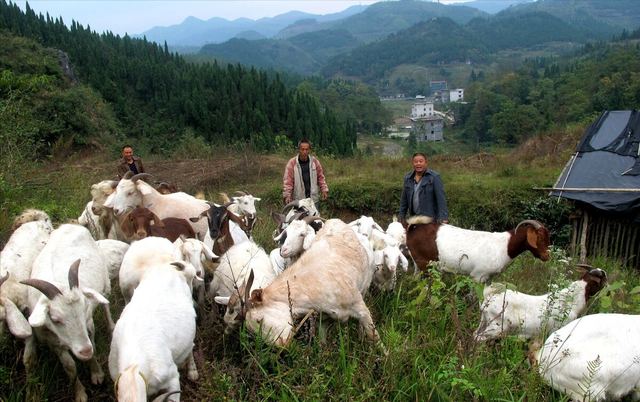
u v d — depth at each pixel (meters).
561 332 4.29
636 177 8.76
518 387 4.14
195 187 13.58
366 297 5.62
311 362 4.08
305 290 4.41
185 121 31.00
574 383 4.02
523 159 15.71
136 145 27.27
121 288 4.95
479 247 6.08
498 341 4.97
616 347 3.98
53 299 3.67
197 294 5.61
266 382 3.91
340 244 4.93
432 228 6.29
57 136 22.30
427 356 4.38
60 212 8.61
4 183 8.82
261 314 4.19
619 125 10.18
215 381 3.87
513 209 10.88
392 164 15.90
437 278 5.21
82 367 4.48
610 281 6.47
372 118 83.25
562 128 20.53
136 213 5.96
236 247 5.84
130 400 3.13
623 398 4.22
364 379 3.98
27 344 4.02
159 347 3.66
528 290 6.24
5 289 4.33
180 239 5.55
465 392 4.01
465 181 12.30
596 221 8.98
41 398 3.95
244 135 29.98
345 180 12.65
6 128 11.16
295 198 7.70
